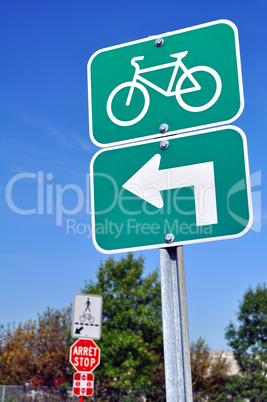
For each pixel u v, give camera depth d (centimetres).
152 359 2638
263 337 3288
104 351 2600
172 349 260
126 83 309
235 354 3322
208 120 286
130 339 2572
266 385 3181
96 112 313
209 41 295
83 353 1084
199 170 281
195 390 3155
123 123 304
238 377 3247
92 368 1087
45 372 3169
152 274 2811
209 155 280
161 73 302
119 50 315
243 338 3312
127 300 2689
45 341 3259
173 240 277
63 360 3206
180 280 271
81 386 1068
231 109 282
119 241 290
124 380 2572
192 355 3216
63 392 2802
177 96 295
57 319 3338
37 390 2728
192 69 295
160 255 280
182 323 264
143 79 305
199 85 292
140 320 2636
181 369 255
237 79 284
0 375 3225
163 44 305
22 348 3272
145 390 2834
